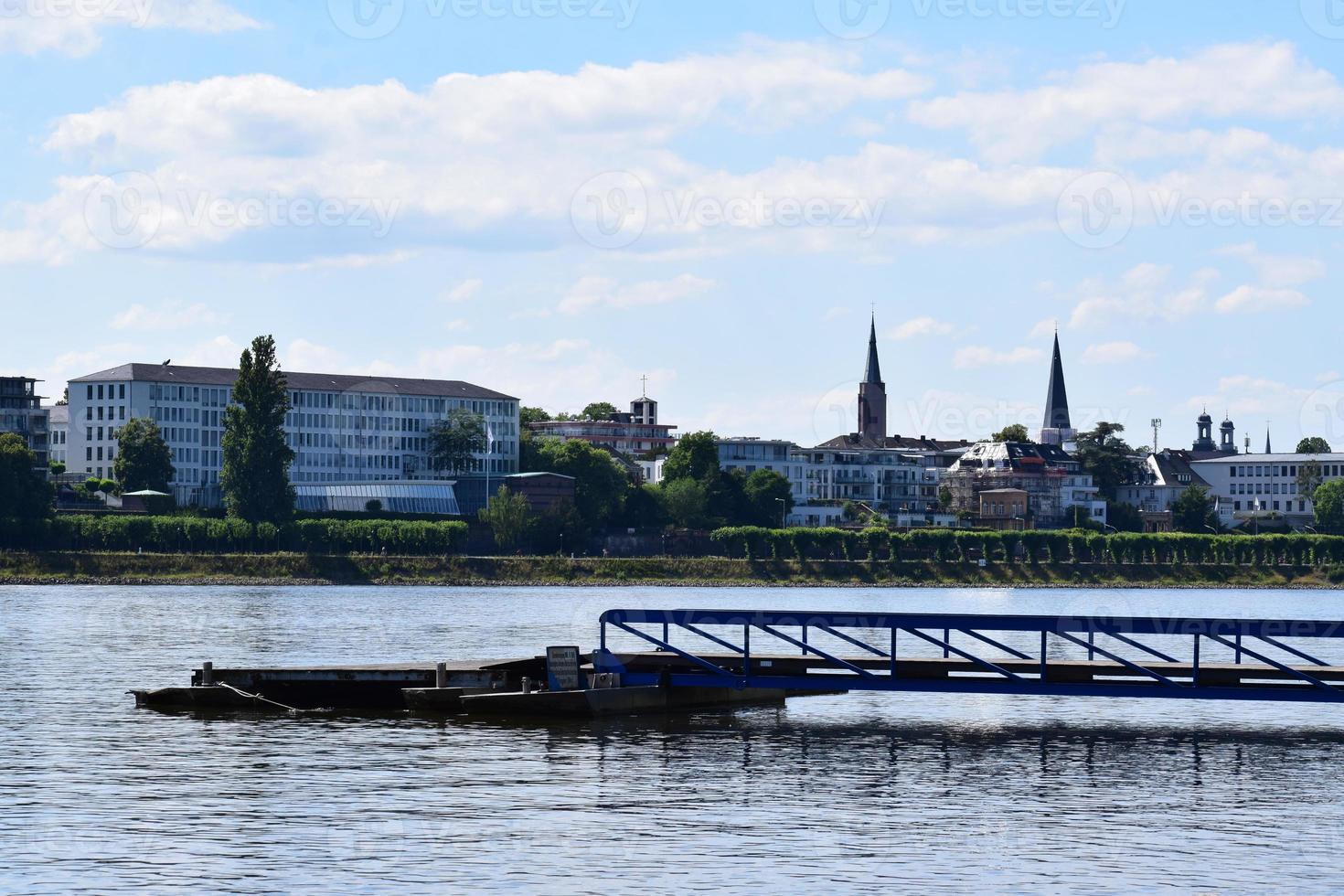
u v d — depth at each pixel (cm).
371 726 9706
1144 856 6316
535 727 9706
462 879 5931
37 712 10256
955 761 8538
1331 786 7806
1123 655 15688
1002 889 5841
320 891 5762
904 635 18388
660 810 7138
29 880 5878
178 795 7400
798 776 8012
